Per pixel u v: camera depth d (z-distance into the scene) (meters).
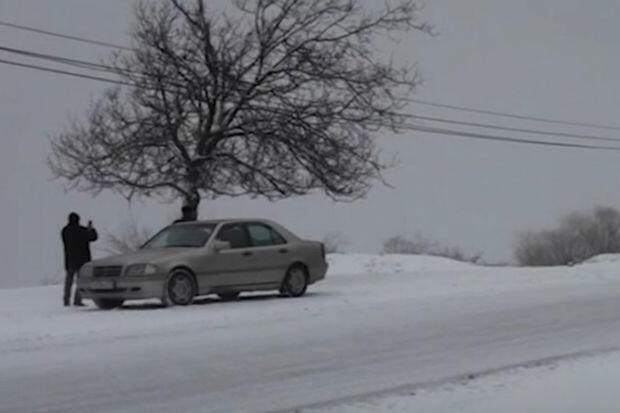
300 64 26.14
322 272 19.95
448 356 12.44
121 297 17.28
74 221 19.39
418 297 19.22
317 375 11.22
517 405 9.41
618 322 15.54
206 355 12.56
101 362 12.09
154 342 13.63
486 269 28.02
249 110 26.11
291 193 26.28
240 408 9.58
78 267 19.23
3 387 10.64
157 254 17.62
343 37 26.91
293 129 25.73
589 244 68.44
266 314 16.53
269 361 12.11
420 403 9.62
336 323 15.48
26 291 23.31
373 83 26.53
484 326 15.10
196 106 26.33
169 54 25.86
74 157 29.86
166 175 25.91
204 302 18.48
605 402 9.48
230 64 25.88
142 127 25.89
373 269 29.94
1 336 14.24
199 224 18.67
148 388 10.54
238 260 18.30
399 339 13.83
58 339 13.95
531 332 14.50
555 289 20.80
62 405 9.77
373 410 9.37
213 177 26.20
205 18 26.20
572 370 11.26
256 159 26.02
